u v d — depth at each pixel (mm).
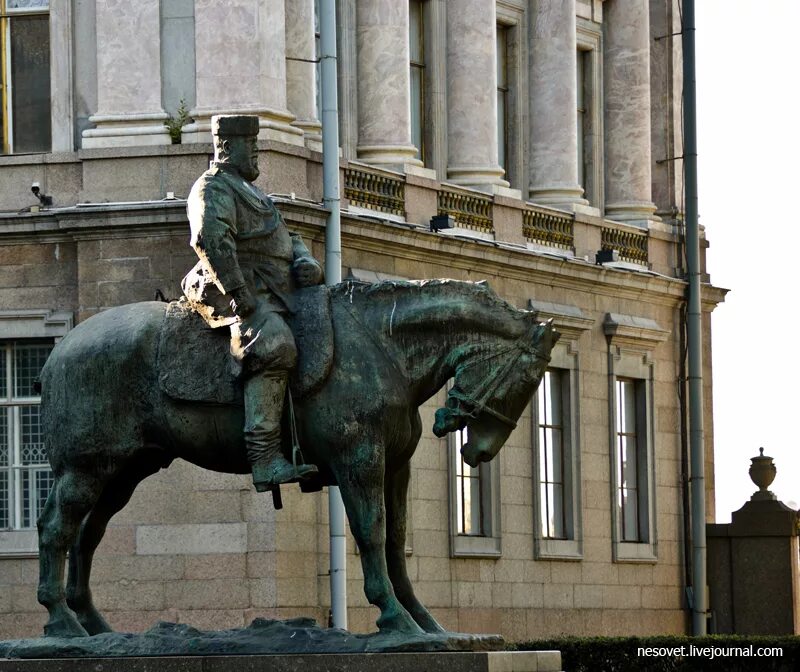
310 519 47031
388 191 51875
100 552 46312
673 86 64312
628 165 62500
